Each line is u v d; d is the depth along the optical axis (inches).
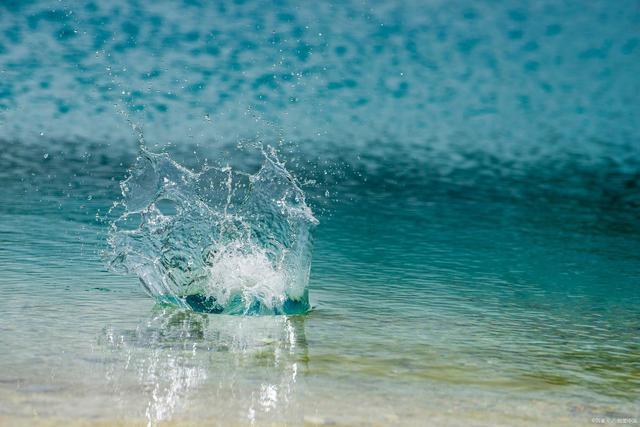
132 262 403.9
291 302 393.1
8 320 352.5
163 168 442.3
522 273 483.8
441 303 414.6
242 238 404.8
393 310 398.6
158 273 400.2
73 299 389.7
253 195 417.1
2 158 738.2
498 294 436.5
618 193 764.6
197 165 764.6
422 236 573.0
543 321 390.6
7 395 271.7
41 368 297.6
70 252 471.5
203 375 300.4
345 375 306.2
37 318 357.4
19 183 654.5
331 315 387.5
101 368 301.7
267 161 431.5
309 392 287.3
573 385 307.9
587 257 532.4
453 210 665.6
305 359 322.3
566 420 274.5
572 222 642.2
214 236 403.9
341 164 818.2
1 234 501.7
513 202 706.8
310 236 402.6
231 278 396.5
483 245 553.3
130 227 535.8
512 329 375.9
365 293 427.2
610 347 355.9
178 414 264.4
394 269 479.8
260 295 391.2
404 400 283.6
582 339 365.7
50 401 268.7
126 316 369.7
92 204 600.1
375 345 343.6
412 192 724.7
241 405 273.9
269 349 333.4
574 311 410.3
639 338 370.0
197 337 345.7
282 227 405.4
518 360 333.4
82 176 695.7
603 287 459.8
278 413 268.1
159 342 335.6
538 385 306.0
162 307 387.5
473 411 277.4
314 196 689.6
